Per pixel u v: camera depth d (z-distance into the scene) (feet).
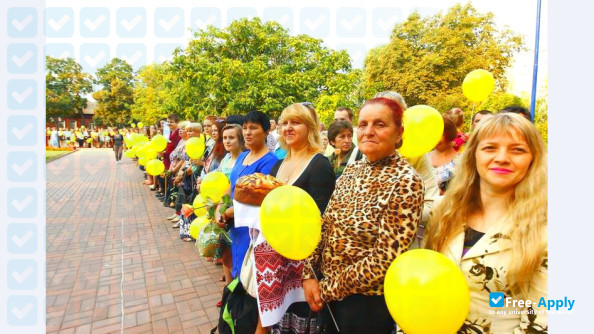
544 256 3.67
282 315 6.34
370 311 4.88
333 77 40.83
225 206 8.77
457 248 4.39
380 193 4.75
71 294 11.05
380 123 4.75
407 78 49.26
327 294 5.16
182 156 19.04
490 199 4.36
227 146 10.85
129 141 32.83
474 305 4.09
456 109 13.44
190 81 41.63
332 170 6.95
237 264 8.20
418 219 4.52
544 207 3.83
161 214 22.09
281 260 6.32
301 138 7.25
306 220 4.87
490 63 46.44
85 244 16.07
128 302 10.60
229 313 7.41
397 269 3.92
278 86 42.29
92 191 30.37
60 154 67.97
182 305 10.44
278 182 6.76
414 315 3.67
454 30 48.19
